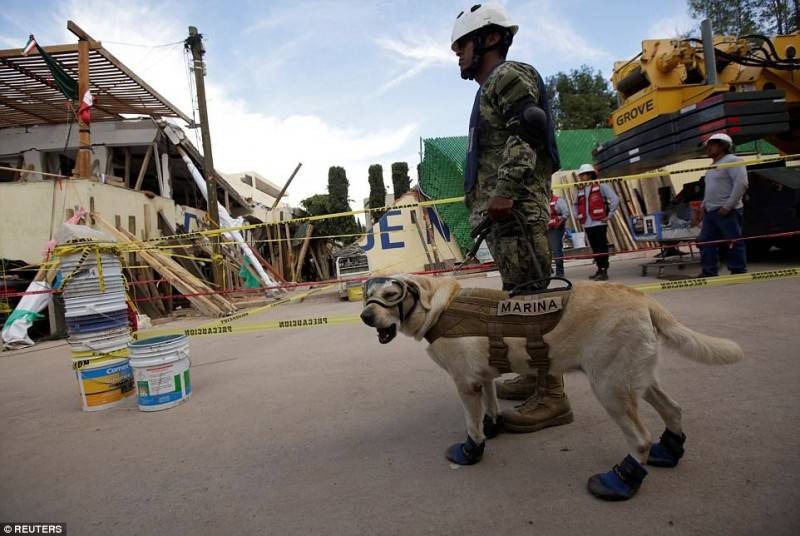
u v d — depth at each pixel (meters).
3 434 3.57
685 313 5.21
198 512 2.25
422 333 2.49
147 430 3.42
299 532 2.02
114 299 4.16
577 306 2.20
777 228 7.04
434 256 13.53
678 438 2.27
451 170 14.09
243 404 3.81
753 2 20.41
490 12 2.99
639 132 7.91
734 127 6.58
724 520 1.83
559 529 1.88
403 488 2.30
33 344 7.86
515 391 3.46
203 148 13.19
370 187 29.89
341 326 7.20
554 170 3.05
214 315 9.92
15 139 14.88
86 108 10.76
